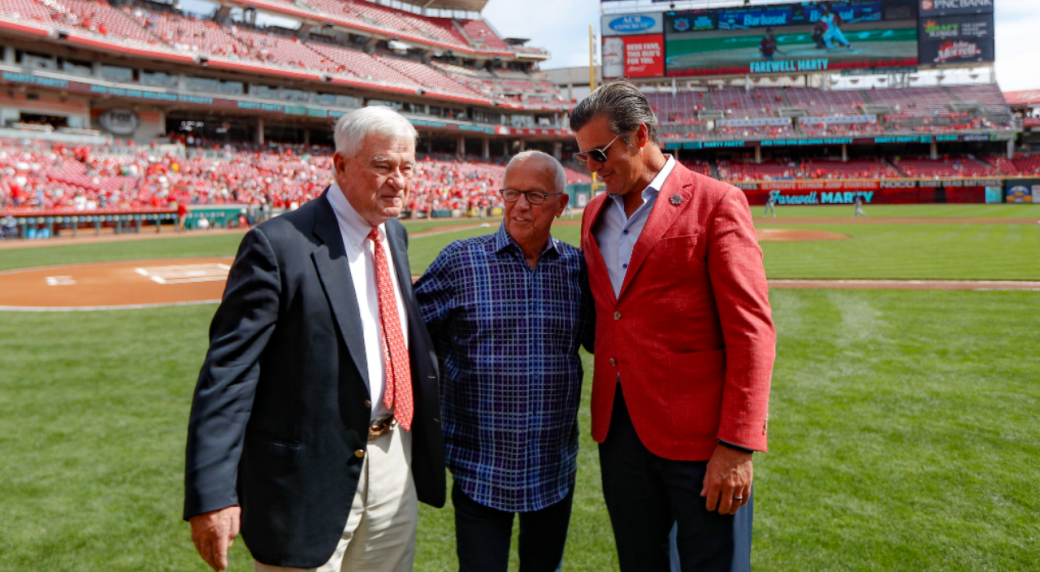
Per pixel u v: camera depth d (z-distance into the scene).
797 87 52.94
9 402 5.35
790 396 5.15
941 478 3.65
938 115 46.50
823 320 7.98
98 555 3.07
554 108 52.47
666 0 47.19
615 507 2.36
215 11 39.75
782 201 45.34
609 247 2.30
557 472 2.43
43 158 27.28
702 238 2.05
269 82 38.56
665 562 2.35
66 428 4.75
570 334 2.44
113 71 32.44
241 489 1.99
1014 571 2.77
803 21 46.03
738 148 51.16
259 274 1.85
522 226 2.33
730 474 1.94
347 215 2.10
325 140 47.31
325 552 1.96
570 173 49.81
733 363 1.96
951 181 42.06
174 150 33.16
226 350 1.80
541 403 2.37
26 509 3.52
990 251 14.54
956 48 44.59
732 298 1.97
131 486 3.80
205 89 35.94
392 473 2.17
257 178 34.38
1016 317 7.72
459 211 38.75
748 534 2.14
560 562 2.58
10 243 22.69
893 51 45.44
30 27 27.28
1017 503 3.34
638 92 2.10
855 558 2.90
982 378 5.45
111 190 27.91
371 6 49.72
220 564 1.74
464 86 51.09
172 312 9.73
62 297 11.22
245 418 1.80
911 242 17.30
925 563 2.84
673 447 2.10
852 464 3.87
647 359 2.12
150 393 5.59
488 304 2.36
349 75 41.59
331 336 1.97
